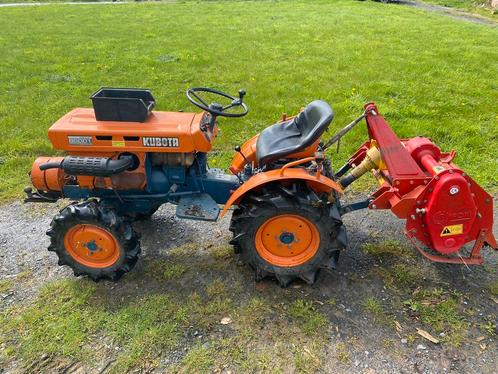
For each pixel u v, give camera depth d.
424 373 2.77
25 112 7.26
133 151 3.35
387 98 7.80
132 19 17.25
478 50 11.20
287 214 3.28
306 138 3.35
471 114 6.94
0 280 3.62
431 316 3.20
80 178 3.52
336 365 2.83
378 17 17.17
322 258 3.41
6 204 4.72
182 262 3.80
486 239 3.45
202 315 3.23
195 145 3.34
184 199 3.69
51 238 3.42
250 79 9.07
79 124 3.36
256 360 2.87
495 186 4.92
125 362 2.86
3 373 2.81
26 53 11.52
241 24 15.76
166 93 8.28
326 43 12.40
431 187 3.21
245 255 3.46
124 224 3.40
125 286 3.53
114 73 9.68
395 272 3.65
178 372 2.81
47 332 3.09
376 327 3.12
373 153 3.69
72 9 20.73
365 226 4.30
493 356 2.88
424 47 11.70
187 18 17.33
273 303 3.34
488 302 3.33
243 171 3.81
